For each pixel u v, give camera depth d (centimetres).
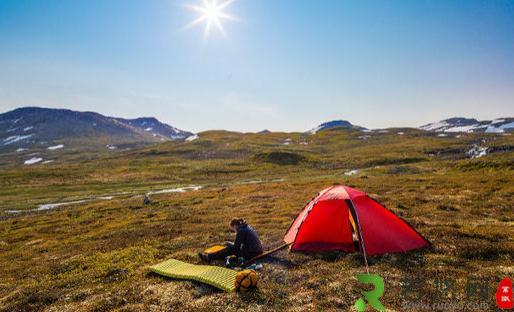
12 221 3075
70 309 962
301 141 15538
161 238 1778
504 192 2403
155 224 2234
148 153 13075
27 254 1794
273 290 971
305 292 943
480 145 9819
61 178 6931
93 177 7044
